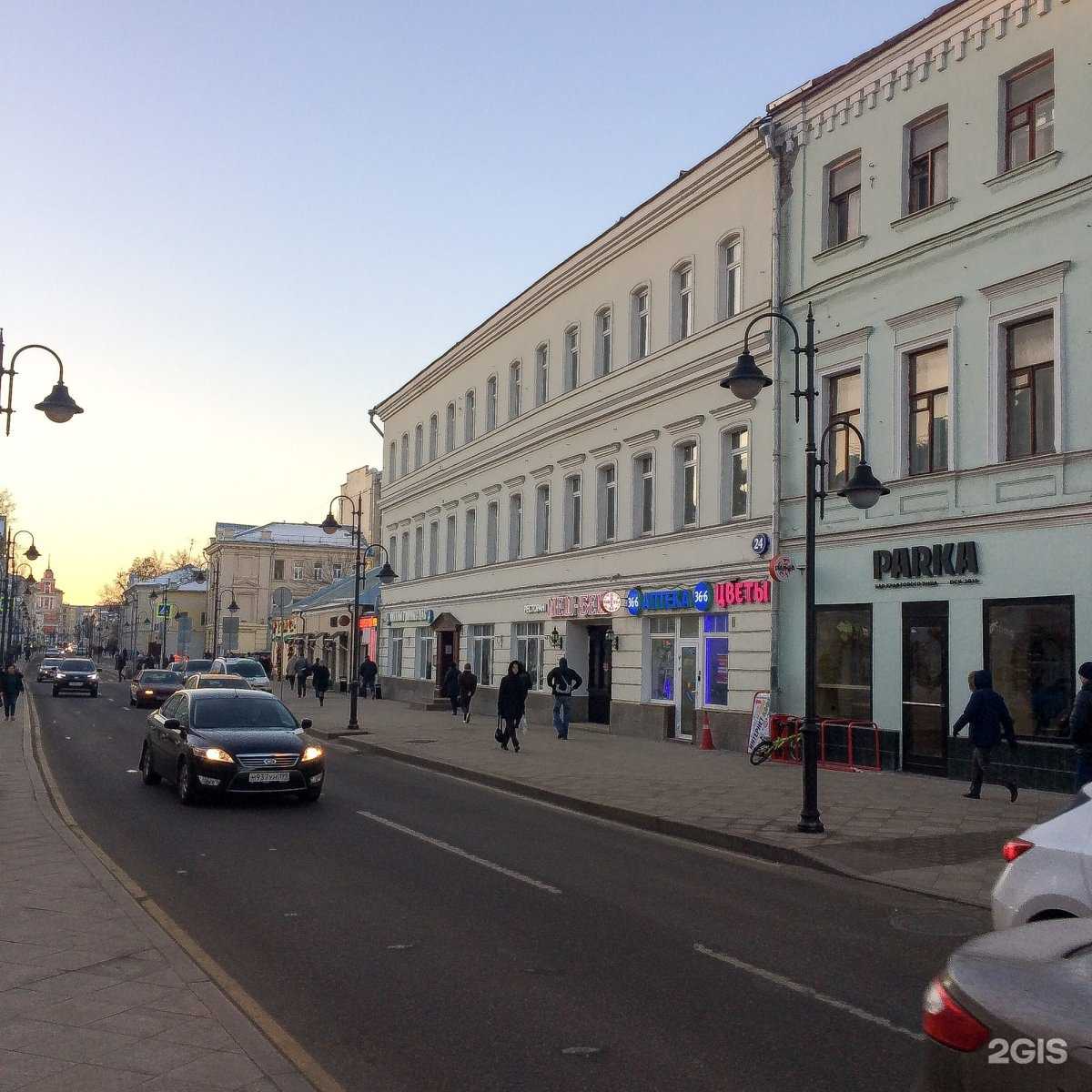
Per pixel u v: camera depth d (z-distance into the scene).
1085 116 16.55
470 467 39.41
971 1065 3.04
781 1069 5.29
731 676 23.31
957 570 17.91
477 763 20.48
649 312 27.66
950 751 17.91
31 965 6.54
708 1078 5.16
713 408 24.69
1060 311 16.62
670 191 26.23
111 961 6.62
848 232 21.25
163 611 79.38
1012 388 17.64
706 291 25.17
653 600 26.20
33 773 17.27
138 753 22.44
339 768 20.44
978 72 18.36
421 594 44.44
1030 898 5.89
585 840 12.63
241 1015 5.70
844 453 20.84
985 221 17.97
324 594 63.03
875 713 19.44
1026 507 16.92
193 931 7.88
